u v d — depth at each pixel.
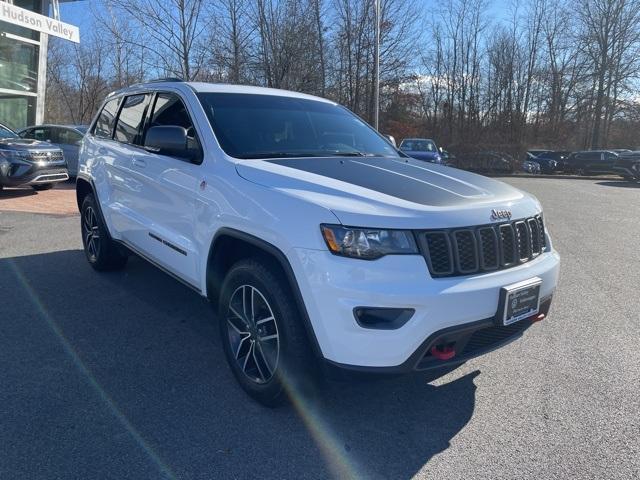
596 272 6.67
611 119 47.34
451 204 2.92
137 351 3.96
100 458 2.70
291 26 22.84
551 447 2.90
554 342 4.37
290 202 2.90
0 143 11.16
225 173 3.43
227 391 3.41
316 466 2.70
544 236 3.50
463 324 2.75
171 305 4.93
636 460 2.79
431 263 2.71
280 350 2.98
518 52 46.28
